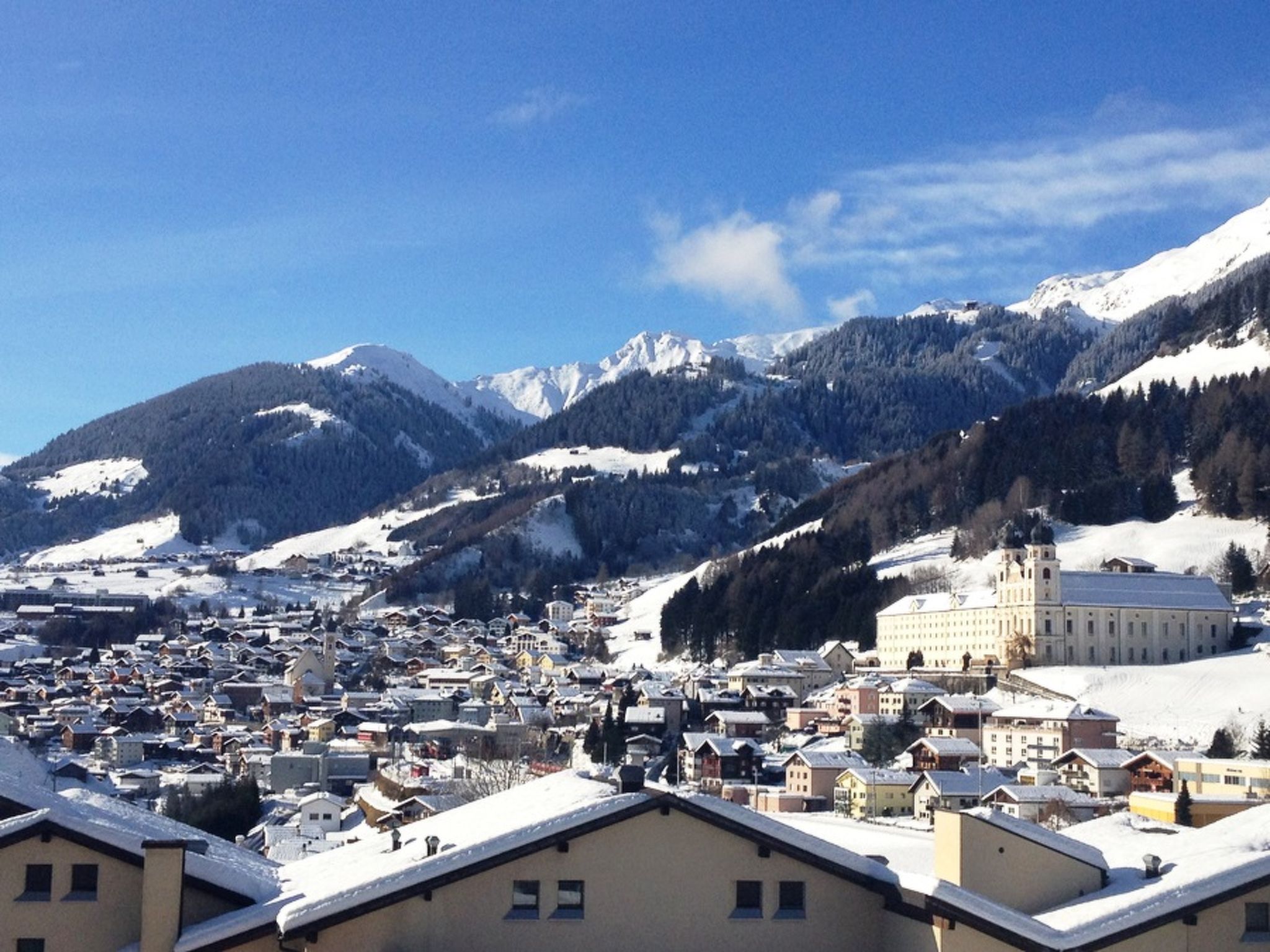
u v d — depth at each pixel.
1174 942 32.88
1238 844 36.09
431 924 32.34
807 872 33.66
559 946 32.56
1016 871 34.81
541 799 37.62
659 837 33.28
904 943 33.06
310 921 31.80
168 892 33.88
